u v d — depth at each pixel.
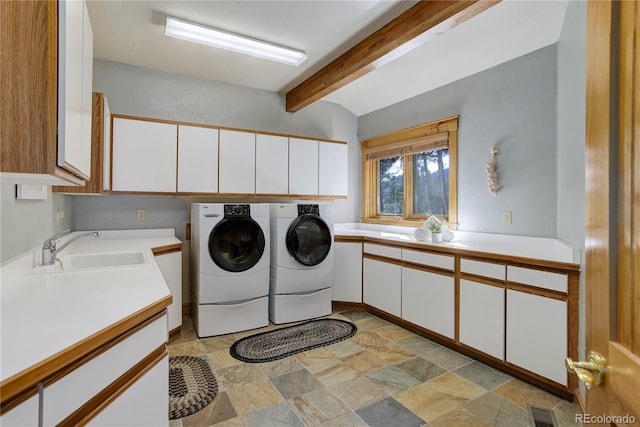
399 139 4.01
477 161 3.11
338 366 2.42
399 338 2.93
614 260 0.66
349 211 4.59
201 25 2.49
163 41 2.79
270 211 3.32
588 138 0.77
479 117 3.10
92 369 0.85
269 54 2.92
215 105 3.66
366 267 3.58
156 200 3.42
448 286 2.69
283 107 4.07
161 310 1.16
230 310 3.01
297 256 3.25
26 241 1.82
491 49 2.79
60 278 1.47
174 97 3.45
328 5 2.28
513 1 2.22
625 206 0.62
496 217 2.95
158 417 1.13
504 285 2.30
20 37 0.87
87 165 1.36
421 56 3.03
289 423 1.79
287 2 2.25
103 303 1.11
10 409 0.64
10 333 0.85
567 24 2.19
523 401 2.00
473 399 2.02
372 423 1.80
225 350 2.68
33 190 1.87
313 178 3.90
